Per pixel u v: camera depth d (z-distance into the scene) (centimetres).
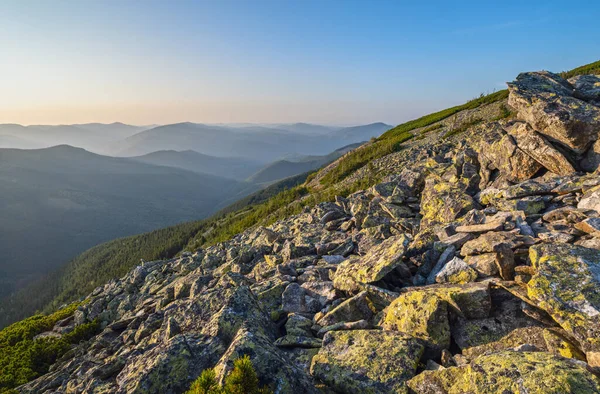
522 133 1695
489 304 891
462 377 686
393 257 1242
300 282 1612
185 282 2295
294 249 2103
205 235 13512
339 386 816
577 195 1284
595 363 629
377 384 781
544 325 809
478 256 1109
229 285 1781
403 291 1141
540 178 1564
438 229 1450
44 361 2342
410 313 955
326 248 1992
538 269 853
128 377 938
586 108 1470
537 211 1331
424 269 1258
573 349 700
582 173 1427
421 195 2239
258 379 704
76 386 1255
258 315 1158
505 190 1517
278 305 1424
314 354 988
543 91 1719
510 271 988
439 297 934
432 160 2506
